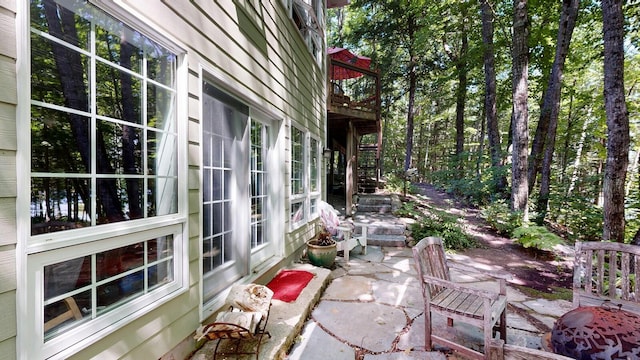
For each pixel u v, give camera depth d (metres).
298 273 3.45
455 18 11.76
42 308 1.14
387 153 21.58
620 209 3.93
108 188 1.45
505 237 5.91
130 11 1.48
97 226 1.35
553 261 4.61
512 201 6.75
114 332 1.40
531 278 3.95
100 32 1.40
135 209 1.59
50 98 1.21
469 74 13.58
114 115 1.49
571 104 11.54
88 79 1.36
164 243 1.77
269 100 3.33
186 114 1.90
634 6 6.40
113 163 1.49
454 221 5.89
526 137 6.66
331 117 7.65
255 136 3.23
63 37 1.25
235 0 2.58
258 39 3.05
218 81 2.35
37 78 1.17
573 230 6.77
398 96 15.68
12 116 1.04
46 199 1.20
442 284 2.05
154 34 1.65
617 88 3.94
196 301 1.99
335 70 9.56
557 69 7.76
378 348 2.22
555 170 11.46
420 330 2.48
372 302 3.03
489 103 9.63
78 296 1.29
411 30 12.96
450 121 20.62
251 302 1.99
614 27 3.95
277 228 3.63
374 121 8.24
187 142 1.90
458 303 2.11
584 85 11.88
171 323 1.75
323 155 6.18
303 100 4.73
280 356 2.02
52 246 1.16
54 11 1.21
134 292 1.56
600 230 6.32
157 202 1.73
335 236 4.86
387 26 13.21
